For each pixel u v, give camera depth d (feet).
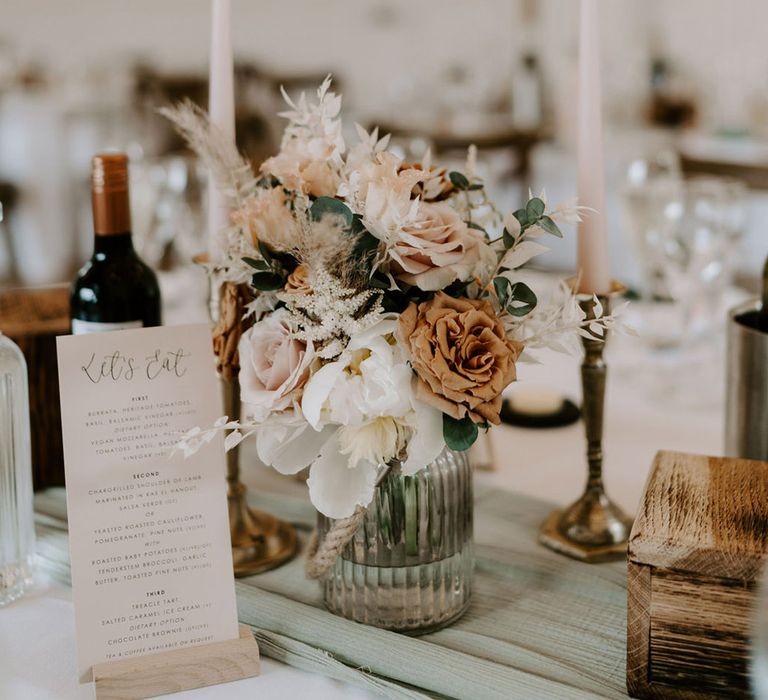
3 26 12.62
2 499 2.93
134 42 13.41
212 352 2.73
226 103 3.15
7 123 12.87
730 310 3.40
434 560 2.72
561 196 12.53
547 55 14.11
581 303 3.10
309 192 2.64
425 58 15.10
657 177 5.77
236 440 2.51
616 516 3.25
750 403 3.23
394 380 2.37
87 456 2.60
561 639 2.75
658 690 2.42
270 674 2.61
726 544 2.30
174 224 5.39
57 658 2.68
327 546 2.65
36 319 3.72
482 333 2.40
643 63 12.80
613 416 4.53
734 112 12.03
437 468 2.68
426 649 2.58
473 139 12.34
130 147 5.64
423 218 2.45
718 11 12.21
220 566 2.66
